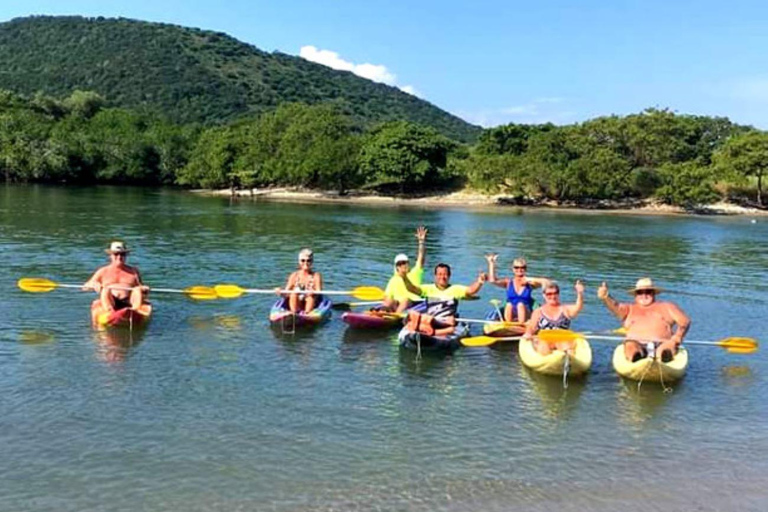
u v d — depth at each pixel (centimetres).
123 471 759
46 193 6650
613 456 833
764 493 752
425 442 856
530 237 3641
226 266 2194
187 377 1074
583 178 7131
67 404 944
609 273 2362
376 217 4884
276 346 1264
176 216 4291
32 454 792
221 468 771
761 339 1430
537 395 1039
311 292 1421
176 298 1662
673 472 796
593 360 1227
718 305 1803
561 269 2441
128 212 4481
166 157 9681
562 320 1191
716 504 726
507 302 1366
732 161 7106
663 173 7231
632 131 8075
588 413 973
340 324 1436
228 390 1023
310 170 8094
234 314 1504
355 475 763
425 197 8138
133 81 18300
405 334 1240
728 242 3641
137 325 1376
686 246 3372
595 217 5741
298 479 751
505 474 777
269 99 19450
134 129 10325
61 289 1692
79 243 2630
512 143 9050
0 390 986
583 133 8350
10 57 19488
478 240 3403
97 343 1241
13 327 1330
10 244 2531
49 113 11350
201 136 9962
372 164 8125
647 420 952
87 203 5272
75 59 19162
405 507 699
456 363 1190
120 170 9462
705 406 1012
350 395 1019
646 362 1076
